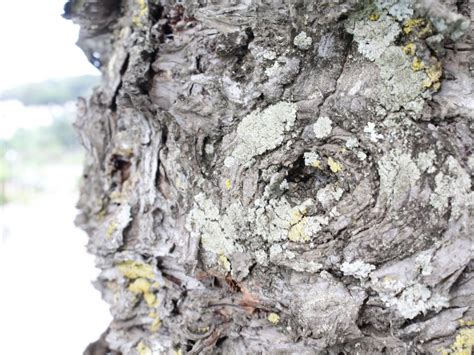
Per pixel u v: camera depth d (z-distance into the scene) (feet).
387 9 0.52
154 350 0.72
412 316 0.53
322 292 0.56
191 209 0.63
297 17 0.54
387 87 0.52
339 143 0.55
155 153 0.70
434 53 0.52
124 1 0.77
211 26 0.62
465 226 0.50
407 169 0.52
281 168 0.58
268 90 0.57
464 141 0.51
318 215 0.56
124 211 0.74
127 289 0.75
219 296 0.65
